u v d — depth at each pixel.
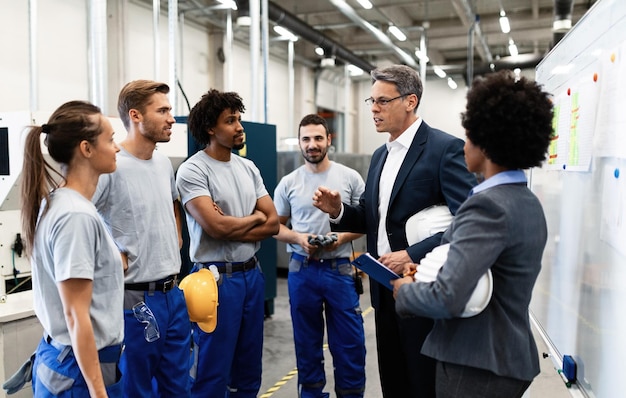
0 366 1.96
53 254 1.22
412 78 1.65
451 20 7.62
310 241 2.29
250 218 2.08
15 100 4.18
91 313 1.30
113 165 1.34
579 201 1.53
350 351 2.36
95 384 1.23
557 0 5.07
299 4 6.52
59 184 1.32
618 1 1.20
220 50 6.73
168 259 1.82
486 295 1.00
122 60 5.07
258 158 3.86
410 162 1.62
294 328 2.45
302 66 8.72
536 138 1.02
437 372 1.13
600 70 1.33
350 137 10.56
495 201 1.00
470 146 1.11
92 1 2.70
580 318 1.50
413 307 1.07
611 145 1.24
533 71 8.09
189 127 2.13
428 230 1.53
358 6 6.63
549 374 1.68
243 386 2.21
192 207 2.00
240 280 2.10
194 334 2.08
